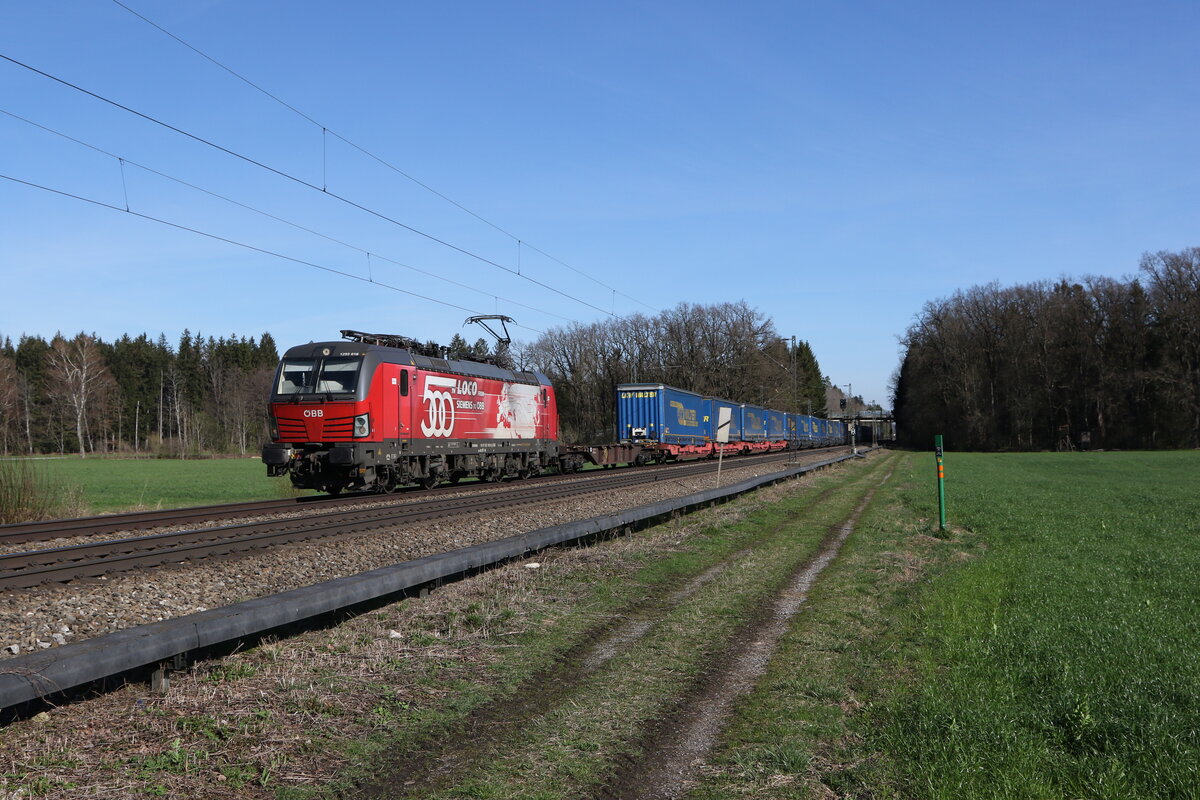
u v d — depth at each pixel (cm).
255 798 452
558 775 488
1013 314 8575
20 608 902
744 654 743
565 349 9812
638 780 485
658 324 9394
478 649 752
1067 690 588
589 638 802
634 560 1223
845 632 805
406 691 633
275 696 609
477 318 3112
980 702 570
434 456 2498
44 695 522
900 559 1271
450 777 484
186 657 650
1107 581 1041
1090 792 444
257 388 10644
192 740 526
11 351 10888
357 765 498
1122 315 8212
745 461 4978
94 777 467
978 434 8750
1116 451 7819
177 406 10906
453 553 993
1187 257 7912
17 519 1816
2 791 443
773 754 510
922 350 9288
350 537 1449
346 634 785
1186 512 1925
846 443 10781
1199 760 468
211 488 3569
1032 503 2191
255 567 1164
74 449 9669
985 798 431
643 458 4291
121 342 11656
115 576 1088
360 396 2109
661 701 619
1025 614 842
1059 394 8544
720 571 1159
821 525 1714
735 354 9088
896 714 563
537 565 1155
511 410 2977
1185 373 7825
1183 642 730
